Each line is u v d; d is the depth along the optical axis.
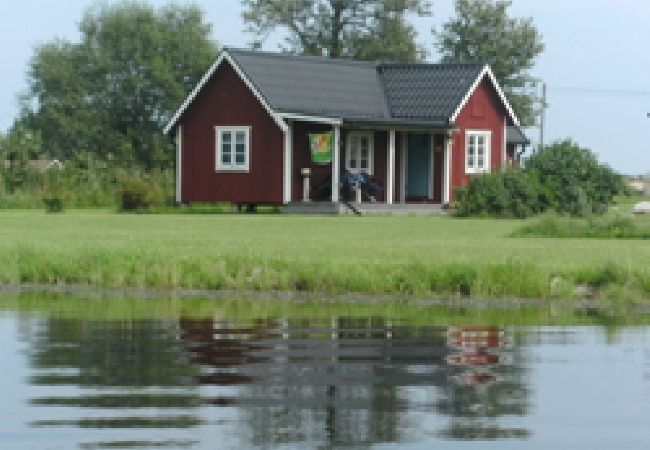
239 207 64.94
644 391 14.39
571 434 12.23
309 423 12.54
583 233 40.97
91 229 43.19
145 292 25.20
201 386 14.47
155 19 128.25
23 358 16.50
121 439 11.85
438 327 19.92
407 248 33.25
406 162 69.62
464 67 70.19
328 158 63.28
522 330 19.69
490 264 24.92
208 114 65.94
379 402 13.60
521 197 58.97
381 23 106.00
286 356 16.81
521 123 105.50
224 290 25.30
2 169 78.69
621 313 22.23
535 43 106.00
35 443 11.70
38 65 126.00
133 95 124.00
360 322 20.48
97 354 16.84
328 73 68.31
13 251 28.44
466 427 12.45
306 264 25.94
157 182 74.50
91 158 85.38
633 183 97.00
